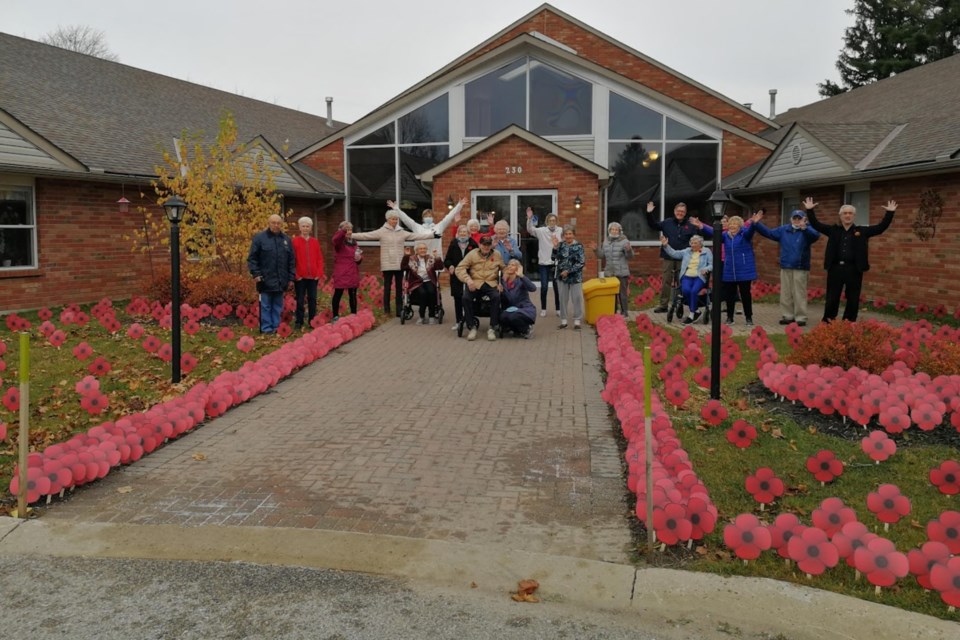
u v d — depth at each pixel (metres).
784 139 17.56
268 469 5.87
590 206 17.91
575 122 20.53
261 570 4.25
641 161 20.55
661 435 5.72
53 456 5.46
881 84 22.25
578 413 7.35
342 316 13.07
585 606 3.85
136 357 9.71
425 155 21.22
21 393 4.96
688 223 13.37
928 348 8.99
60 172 13.85
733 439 5.96
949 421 6.52
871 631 3.55
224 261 14.41
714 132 20.52
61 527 4.78
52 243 14.34
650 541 4.33
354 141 21.64
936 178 13.35
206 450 6.33
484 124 20.78
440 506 5.13
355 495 5.34
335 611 3.82
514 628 3.66
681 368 8.13
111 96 19.39
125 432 6.14
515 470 5.80
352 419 7.21
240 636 3.60
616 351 9.05
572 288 12.11
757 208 19.92
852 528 4.04
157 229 16.03
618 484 5.50
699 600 3.83
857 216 15.93
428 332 11.99
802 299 12.09
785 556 4.14
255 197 14.20
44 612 3.83
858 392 6.58
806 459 5.75
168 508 5.12
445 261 12.45
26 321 11.33
